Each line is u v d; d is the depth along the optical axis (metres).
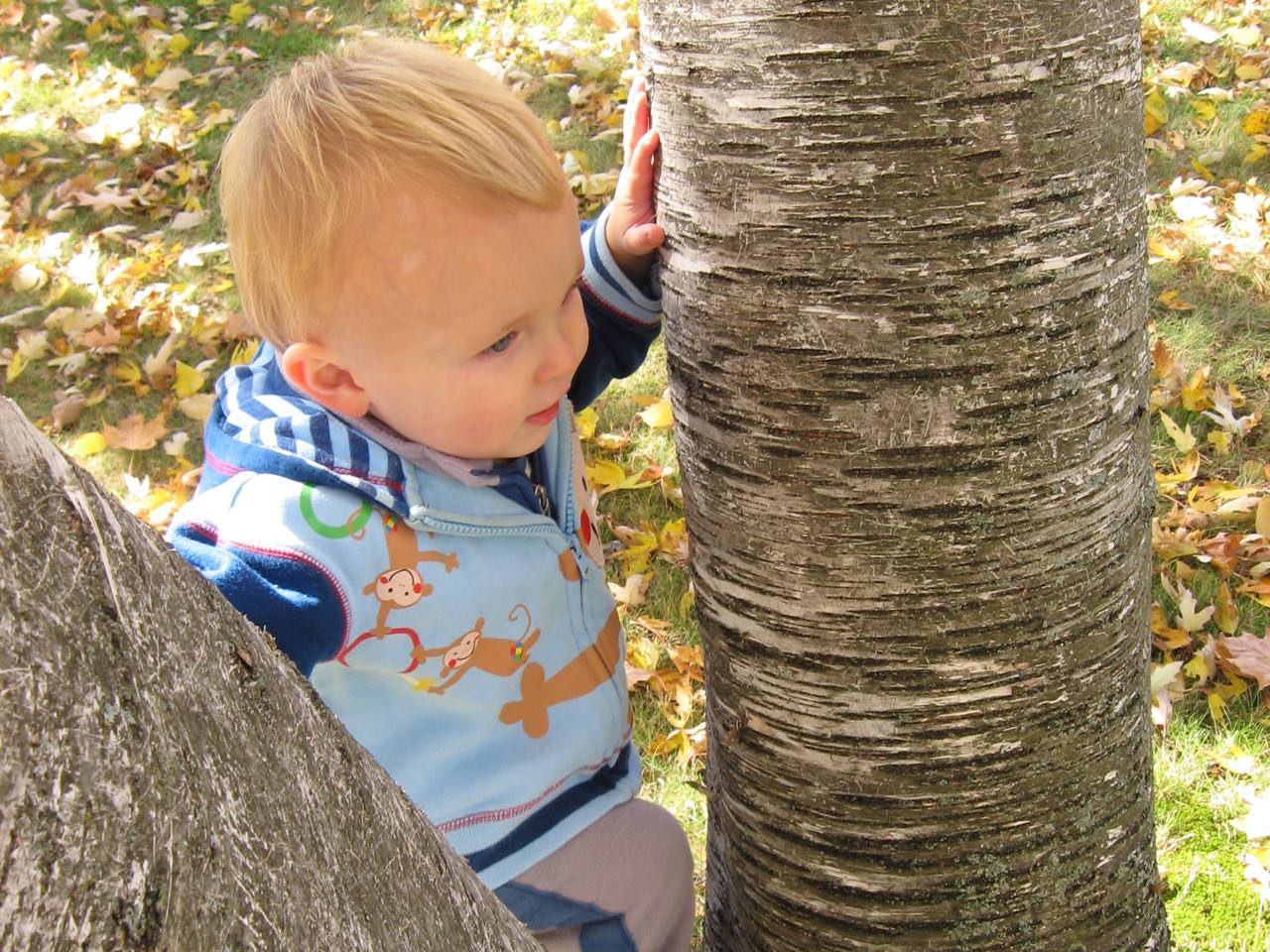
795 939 1.78
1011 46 1.27
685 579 3.25
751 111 1.35
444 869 1.05
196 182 5.39
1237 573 3.10
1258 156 4.67
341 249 1.44
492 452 1.62
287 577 1.51
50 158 5.73
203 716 0.72
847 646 1.54
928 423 1.41
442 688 1.70
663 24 1.42
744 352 1.45
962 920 1.69
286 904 0.71
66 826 0.55
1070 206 1.35
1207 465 3.47
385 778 1.03
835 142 1.31
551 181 1.49
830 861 1.69
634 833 1.88
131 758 0.61
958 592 1.50
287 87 1.52
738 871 1.84
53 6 7.13
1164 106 4.98
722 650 1.68
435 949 0.92
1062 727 1.60
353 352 1.51
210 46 6.60
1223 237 4.27
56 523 0.66
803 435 1.45
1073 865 1.70
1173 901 2.38
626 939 1.87
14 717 0.54
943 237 1.33
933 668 1.53
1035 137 1.31
